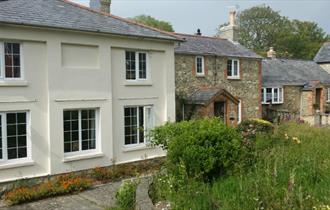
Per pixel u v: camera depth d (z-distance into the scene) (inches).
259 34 2442.2
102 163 513.3
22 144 442.9
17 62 438.0
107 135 518.9
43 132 456.4
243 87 959.0
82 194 421.7
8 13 440.1
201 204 286.0
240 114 949.8
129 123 559.5
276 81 1192.8
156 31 593.9
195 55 830.5
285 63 1396.4
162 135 437.4
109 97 520.4
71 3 609.9
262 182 314.2
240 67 948.6
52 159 460.8
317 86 1259.8
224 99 833.5
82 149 500.1
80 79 487.8
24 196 394.3
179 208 288.8
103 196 412.8
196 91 829.8
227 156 368.2
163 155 588.4
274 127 606.5
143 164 561.6
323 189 304.3
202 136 364.5
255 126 582.6
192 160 353.1
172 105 611.2
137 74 565.9
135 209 300.0
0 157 423.5
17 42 433.7
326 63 1551.4
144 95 571.5
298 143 502.3
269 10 2425.0
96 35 500.4
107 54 517.0
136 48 553.0
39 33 445.4
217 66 886.4
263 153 412.5
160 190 342.6
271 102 1152.2
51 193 412.2
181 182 331.3
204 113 776.3
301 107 1263.5
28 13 465.7
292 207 267.3
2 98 420.2
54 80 461.1
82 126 499.8
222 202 291.6
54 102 461.7
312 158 397.7
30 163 441.4
